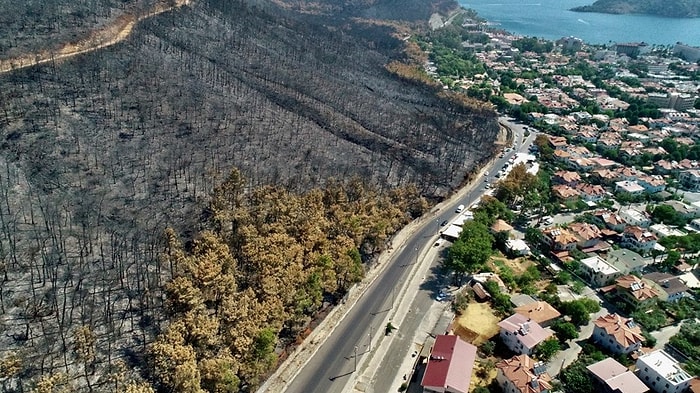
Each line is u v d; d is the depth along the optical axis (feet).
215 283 504.43
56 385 391.24
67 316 457.68
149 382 427.74
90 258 524.11
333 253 607.37
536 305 592.19
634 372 523.29
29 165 603.26
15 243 508.53
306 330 552.00
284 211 629.92
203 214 627.87
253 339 467.52
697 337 565.94
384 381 504.43
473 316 596.70
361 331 568.82
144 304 496.23
